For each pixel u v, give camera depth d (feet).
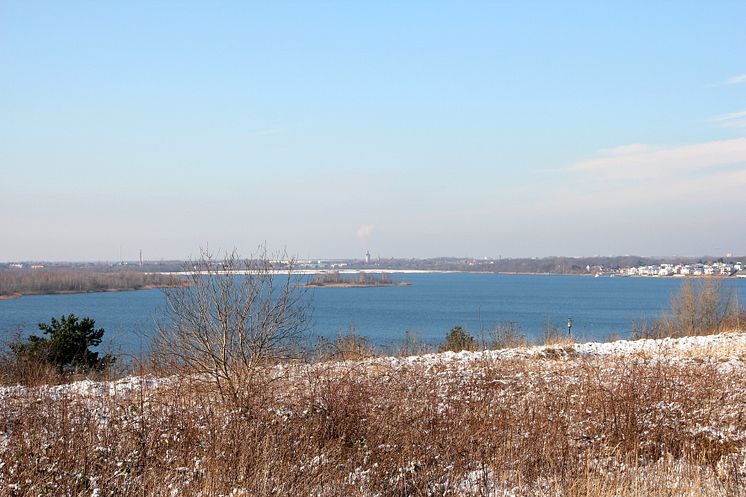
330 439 34.94
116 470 30.14
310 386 42.78
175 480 29.01
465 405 41.86
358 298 444.14
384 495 29.14
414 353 82.79
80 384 53.98
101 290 412.16
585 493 28.25
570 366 62.80
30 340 69.56
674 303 127.13
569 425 37.86
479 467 32.30
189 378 45.44
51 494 27.40
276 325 46.01
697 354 72.79
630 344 85.66
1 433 35.91
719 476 29.86
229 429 34.45
